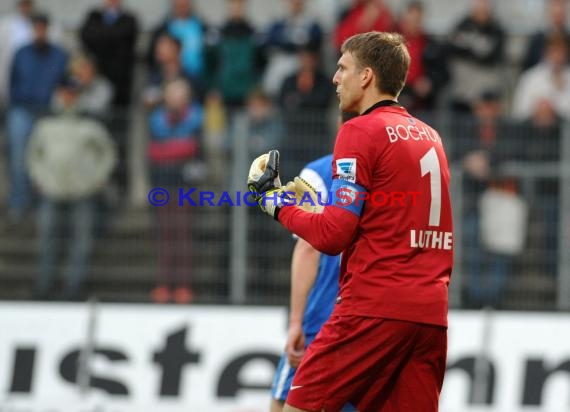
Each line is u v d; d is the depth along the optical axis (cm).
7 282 3278
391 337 1526
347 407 1844
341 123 1805
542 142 3225
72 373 2898
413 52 3538
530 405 2888
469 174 3212
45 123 3266
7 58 3856
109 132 3256
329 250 1527
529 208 3222
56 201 3266
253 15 4488
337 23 3775
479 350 2914
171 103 3219
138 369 2891
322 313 1842
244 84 3619
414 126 1583
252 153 3183
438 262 1566
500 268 3212
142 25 4441
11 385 2883
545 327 2936
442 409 2866
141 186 3253
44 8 4519
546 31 3775
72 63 3834
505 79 4016
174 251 3219
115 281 3256
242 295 3183
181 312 2939
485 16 3691
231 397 2869
